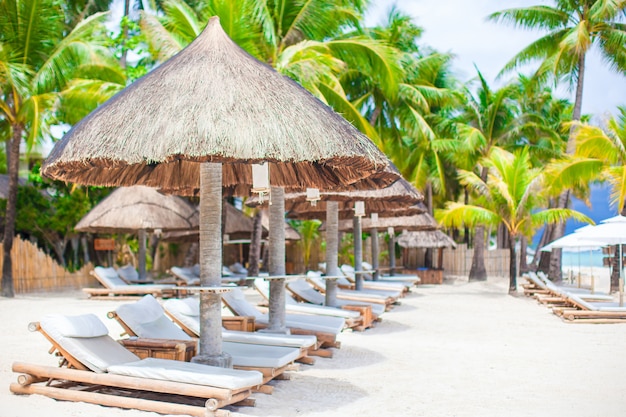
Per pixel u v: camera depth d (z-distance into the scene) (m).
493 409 5.59
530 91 24.97
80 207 19.89
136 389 5.61
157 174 7.44
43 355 7.58
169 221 17.56
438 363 7.83
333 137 5.47
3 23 16.16
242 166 7.95
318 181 7.23
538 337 10.38
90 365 5.36
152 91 5.57
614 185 17.98
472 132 25.56
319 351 8.05
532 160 29.56
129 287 16.02
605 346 9.41
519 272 30.36
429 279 25.34
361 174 6.59
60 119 19.59
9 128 18.67
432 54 27.73
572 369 7.54
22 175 24.78
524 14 24.11
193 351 6.18
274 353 6.50
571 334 10.78
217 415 4.88
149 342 5.98
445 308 14.84
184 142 5.00
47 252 23.23
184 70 5.74
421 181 26.89
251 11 16.14
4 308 13.05
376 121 26.28
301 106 5.64
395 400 5.89
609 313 12.65
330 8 17.61
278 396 5.93
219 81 5.57
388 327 11.26
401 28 25.70
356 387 6.41
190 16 16.34
